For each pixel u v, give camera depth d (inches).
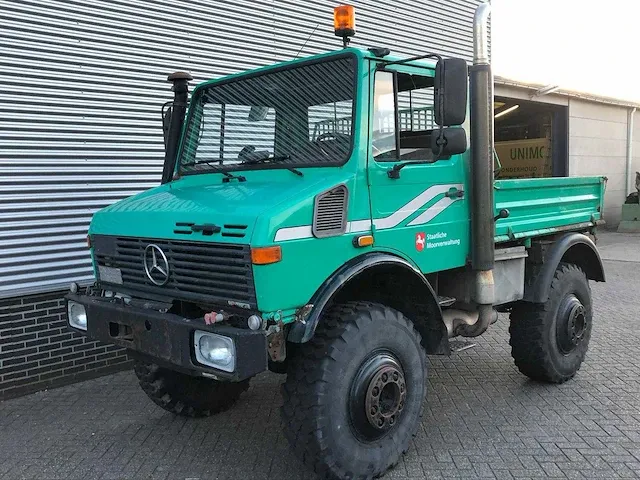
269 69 151.3
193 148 167.0
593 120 586.2
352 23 148.9
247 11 250.7
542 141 561.0
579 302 197.2
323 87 140.0
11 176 191.5
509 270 176.4
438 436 160.2
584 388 193.0
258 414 180.7
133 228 139.9
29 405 190.2
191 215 126.6
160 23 224.2
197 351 118.5
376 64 137.1
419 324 151.0
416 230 145.3
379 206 135.9
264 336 113.5
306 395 124.1
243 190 135.6
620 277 386.6
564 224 196.9
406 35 319.6
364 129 133.1
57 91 199.8
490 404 181.8
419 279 140.7
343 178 128.8
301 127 143.0
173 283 131.7
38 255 198.5
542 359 187.9
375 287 146.9
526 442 155.5
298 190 124.6
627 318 281.6
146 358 135.9
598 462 143.9
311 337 120.8
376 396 130.5
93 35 207.0
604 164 611.8
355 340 128.1
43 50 195.8
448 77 128.2
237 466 147.6
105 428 172.2
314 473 142.3
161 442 162.4
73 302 149.6
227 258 118.4
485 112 154.6
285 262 116.6
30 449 159.5
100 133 210.8
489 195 157.1
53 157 200.2
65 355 207.2
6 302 193.0
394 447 137.4
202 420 177.2
